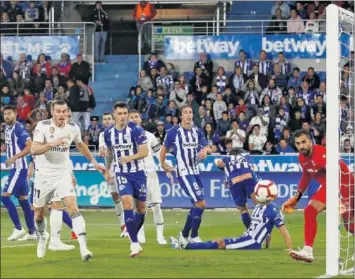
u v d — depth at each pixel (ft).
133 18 212.43
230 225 130.62
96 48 207.82
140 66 202.39
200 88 189.47
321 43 198.39
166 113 184.44
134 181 83.20
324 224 132.16
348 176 75.25
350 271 68.49
